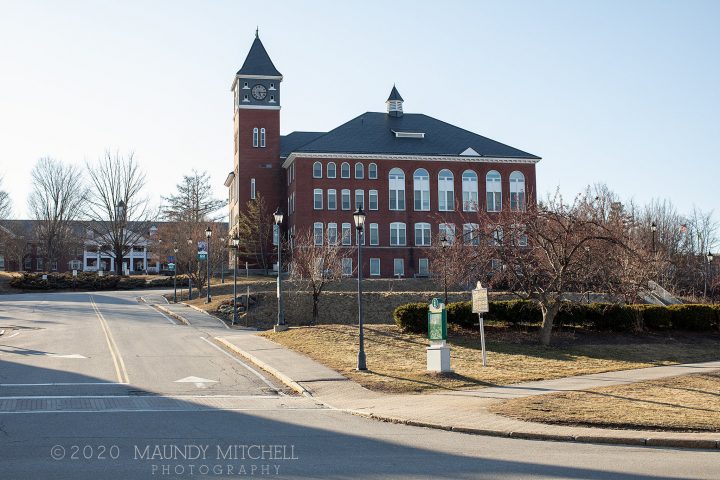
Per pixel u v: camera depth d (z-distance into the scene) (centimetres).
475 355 2797
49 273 7744
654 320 3469
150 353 2764
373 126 7862
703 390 1950
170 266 6744
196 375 2272
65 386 2002
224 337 3288
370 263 7350
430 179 7556
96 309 4941
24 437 1305
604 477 1030
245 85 7938
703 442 1299
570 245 3128
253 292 5109
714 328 3575
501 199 7662
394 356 2691
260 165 7888
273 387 2106
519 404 1706
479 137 7950
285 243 6925
